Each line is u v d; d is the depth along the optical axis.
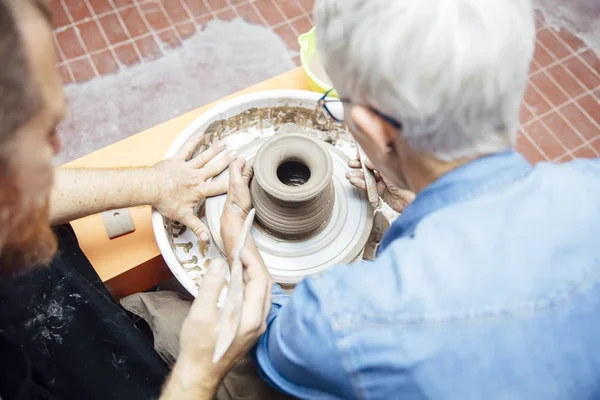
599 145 2.40
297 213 1.31
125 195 1.32
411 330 0.68
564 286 0.69
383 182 1.43
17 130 0.63
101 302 1.31
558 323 0.68
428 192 0.80
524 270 0.69
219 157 1.56
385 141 0.80
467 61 0.65
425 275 0.70
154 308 1.45
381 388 0.70
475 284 0.68
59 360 1.19
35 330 1.19
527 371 0.66
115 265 1.41
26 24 0.62
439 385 0.66
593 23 2.69
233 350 0.98
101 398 1.23
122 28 2.61
